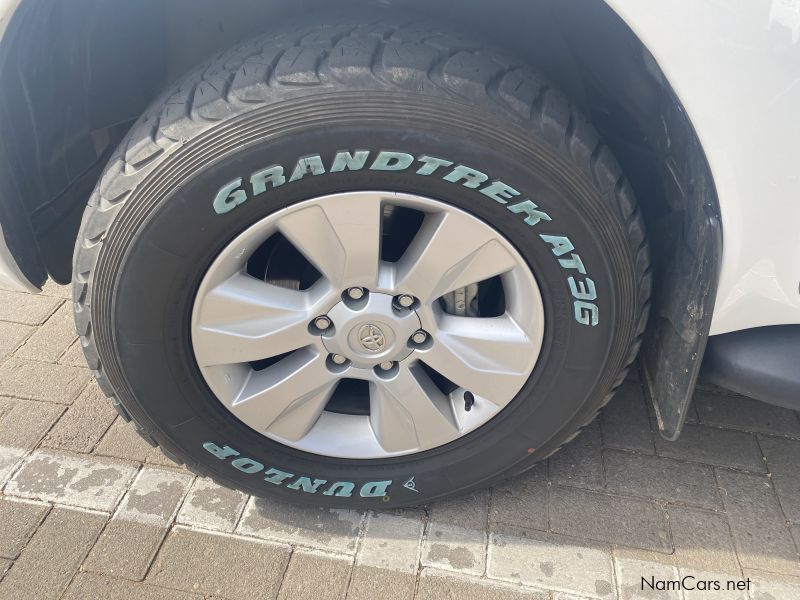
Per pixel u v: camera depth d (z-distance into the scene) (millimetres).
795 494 2062
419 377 1753
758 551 1913
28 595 1763
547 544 1918
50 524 1921
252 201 1435
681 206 1644
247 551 1878
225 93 1400
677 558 1894
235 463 1853
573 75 1725
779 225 1416
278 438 1823
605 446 2186
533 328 1626
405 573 1842
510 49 1690
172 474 2066
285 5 1741
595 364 1665
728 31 1248
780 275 1487
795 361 1572
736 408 2320
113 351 1609
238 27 1788
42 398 2287
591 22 1505
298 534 1925
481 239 1502
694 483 2084
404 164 1391
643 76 1548
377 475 1888
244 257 1555
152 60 1852
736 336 1612
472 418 1809
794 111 1296
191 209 1426
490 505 2014
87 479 2043
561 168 1411
